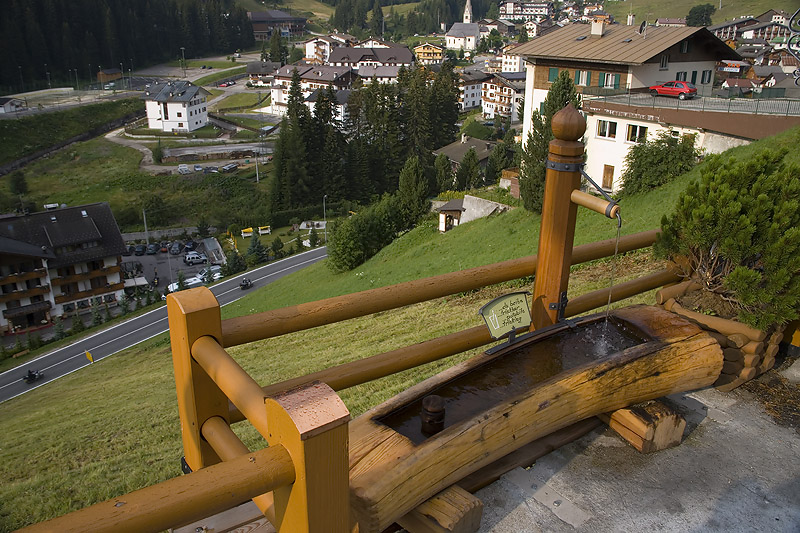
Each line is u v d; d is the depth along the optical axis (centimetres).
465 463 259
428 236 3412
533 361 329
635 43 3033
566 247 337
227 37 17212
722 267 434
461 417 280
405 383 1025
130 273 5484
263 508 197
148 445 1248
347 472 163
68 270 4916
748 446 346
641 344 341
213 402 231
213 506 146
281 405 155
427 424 268
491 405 291
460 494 260
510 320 332
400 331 1552
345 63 14012
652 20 17612
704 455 335
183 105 10188
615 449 331
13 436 1628
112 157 8931
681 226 435
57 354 3609
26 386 3219
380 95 7575
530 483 300
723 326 404
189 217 7156
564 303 353
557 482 303
